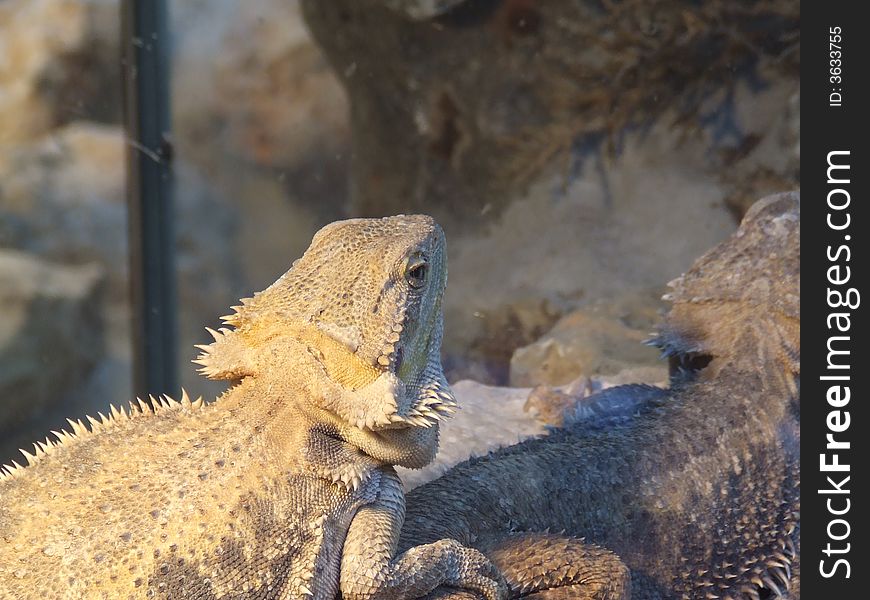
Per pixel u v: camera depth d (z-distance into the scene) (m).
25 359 1.73
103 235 1.85
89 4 1.85
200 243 1.86
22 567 0.66
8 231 1.81
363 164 1.83
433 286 0.70
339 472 0.68
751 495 0.77
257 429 0.68
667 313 0.83
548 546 0.72
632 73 1.54
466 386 0.94
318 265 0.69
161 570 0.65
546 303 1.52
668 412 0.78
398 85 1.72
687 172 1.54
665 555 0.75
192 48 1.88
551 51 1.57
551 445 0.77
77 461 0.67
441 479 0.74
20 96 1.83
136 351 1.63
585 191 1.59
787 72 1.48
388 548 0.68
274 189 1.93
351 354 0.68
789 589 0.77
